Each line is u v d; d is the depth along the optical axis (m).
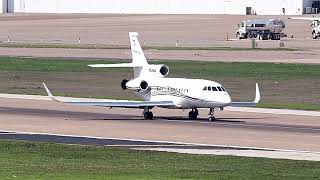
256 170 149.12
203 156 166.38
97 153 169.38
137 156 165.88
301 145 184.25
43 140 189.88
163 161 159.62
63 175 137.50
